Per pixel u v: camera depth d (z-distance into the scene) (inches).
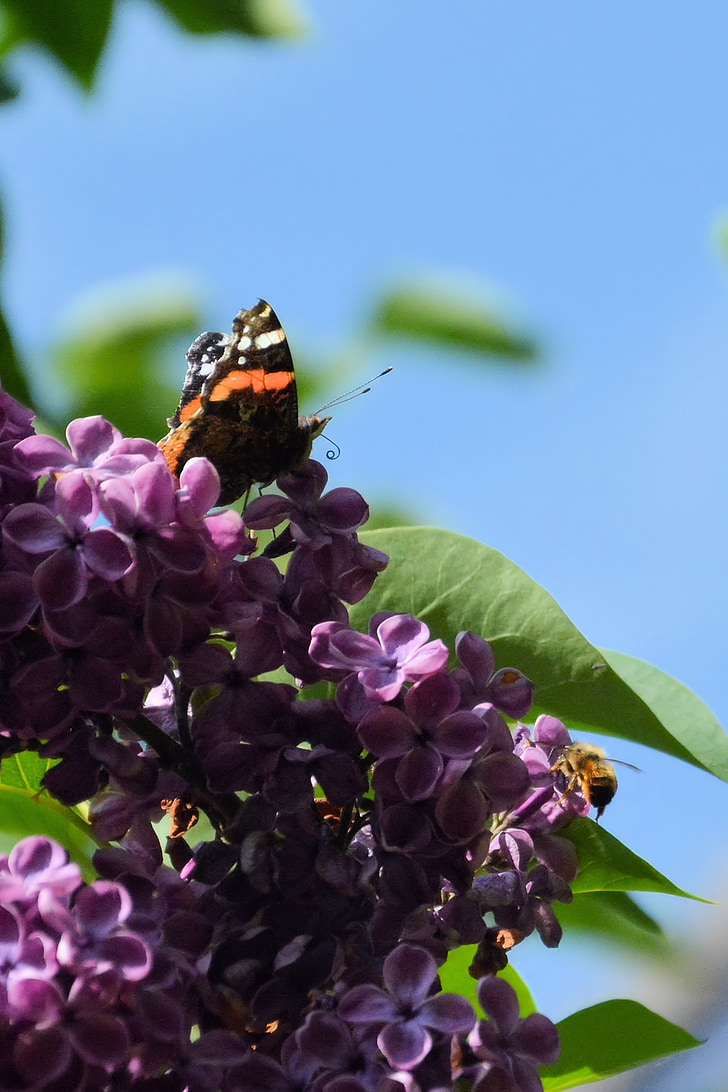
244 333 30.8
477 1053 27.8
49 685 28.4
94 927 27.6
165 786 29.2
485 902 29.3
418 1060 27.7
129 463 28.6
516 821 29.9
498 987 28.1
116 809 29.3
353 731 29.0
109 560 28.2
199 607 28.5
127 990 27.6
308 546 29.5
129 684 28.6
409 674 28.6
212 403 30.7
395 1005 28.0
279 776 28.7
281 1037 28.4
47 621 28.1
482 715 28.7
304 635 29.2
